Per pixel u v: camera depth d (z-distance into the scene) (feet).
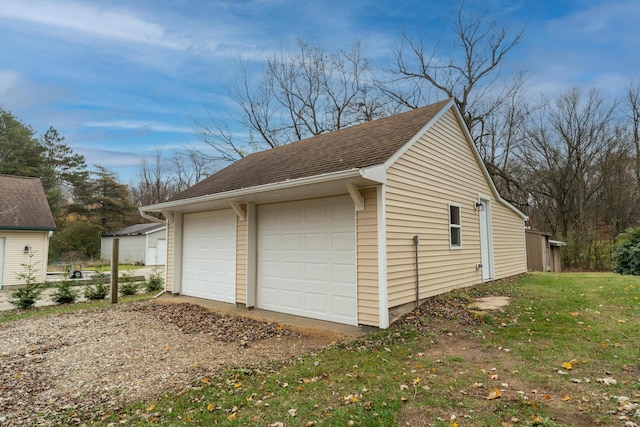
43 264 52.26
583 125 71.92
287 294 24.31
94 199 111.24
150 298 33.50
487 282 32.48
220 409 10.59
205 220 31.50
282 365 14.19
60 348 17.37
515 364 13.14
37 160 100.42
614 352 13.87
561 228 76.64
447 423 9.12
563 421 9.05
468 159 31.01
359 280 20.18
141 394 12.08
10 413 10.93
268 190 21.21
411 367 13.20
